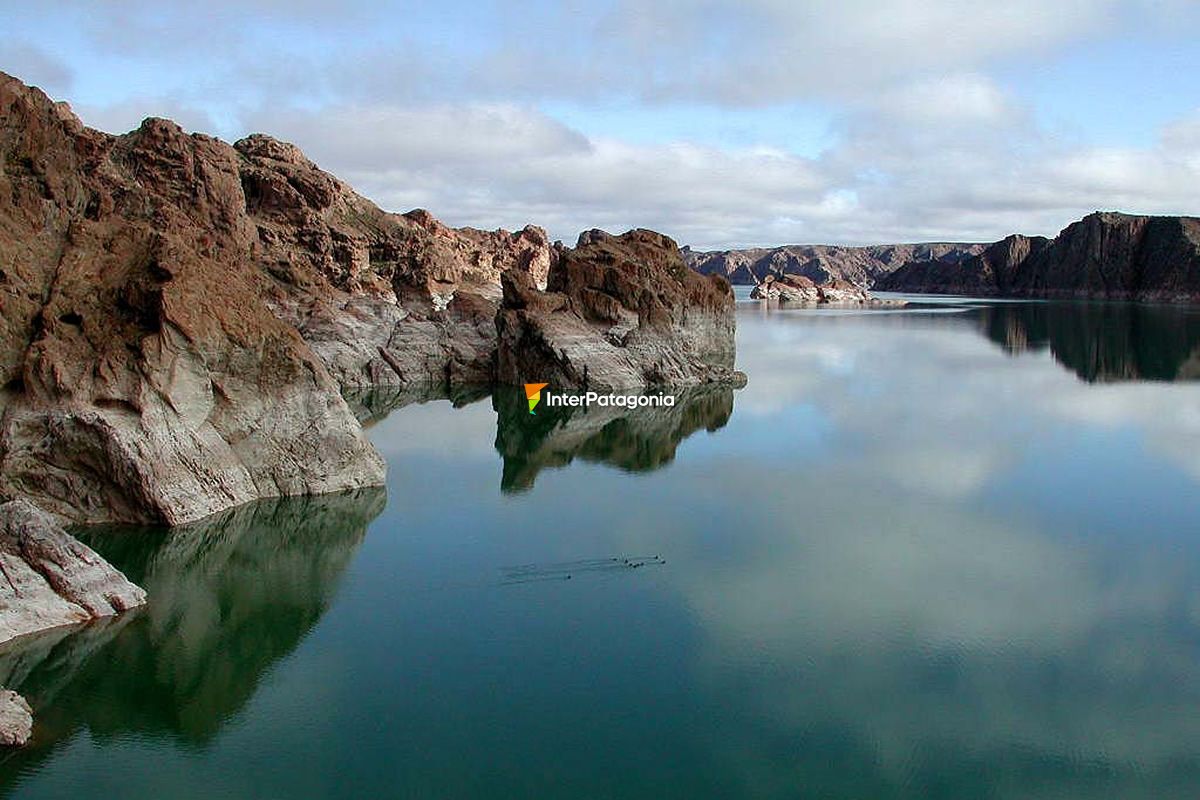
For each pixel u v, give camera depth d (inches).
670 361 3956.7
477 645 1366.9
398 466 2504.9
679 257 4549.7
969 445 2778.1
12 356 1774.1
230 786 1002.1
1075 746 1113.4
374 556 1753.2
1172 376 4286.4
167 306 1815.9
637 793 1004.6
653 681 1255.5
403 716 1157.1
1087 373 4404.5
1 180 1884.8
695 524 1979.6
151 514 1732.3
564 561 1736.0
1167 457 2603.3
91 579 1402.6
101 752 1063.6
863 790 1020.5
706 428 3088.1
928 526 1966.0
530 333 3850.9
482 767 1046.4
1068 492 2245.3
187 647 1330.0
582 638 1393.9
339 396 2176.4
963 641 1393.9
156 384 1796.3
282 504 1983.3
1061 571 1695.4
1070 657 1343.5
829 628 1434.5
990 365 4746.6
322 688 1227.2
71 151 2159.2
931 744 1112.2
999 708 1199.6
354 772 1032.2
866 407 3469.5
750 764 1061.8
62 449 1720.0
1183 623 1465.3
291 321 3870.6
